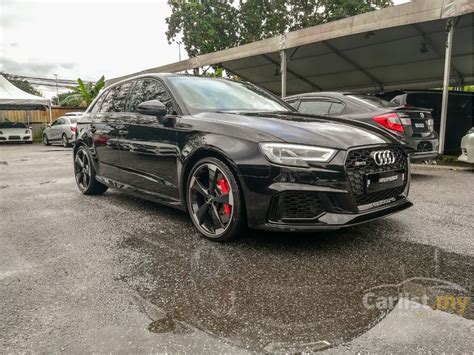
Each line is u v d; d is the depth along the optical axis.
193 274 2.21
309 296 1.91
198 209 2.90
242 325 1.66
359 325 1.64
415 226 3.07
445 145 8.20
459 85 13.67
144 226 3.23
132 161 3.64
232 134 2.64
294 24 23.78
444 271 2.19
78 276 2.22
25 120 20.77
